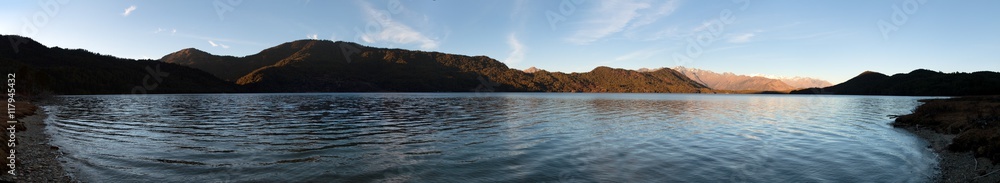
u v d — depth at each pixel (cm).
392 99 13450
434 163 1989
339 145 2597
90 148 2405
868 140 2836
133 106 7681
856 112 6619
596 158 2119
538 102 11119
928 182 1591
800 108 8200
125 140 2798
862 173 1752
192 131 3406
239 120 4600
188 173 1745
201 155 2189
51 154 2133
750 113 6306
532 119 4841
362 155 2211
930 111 4381
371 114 5759
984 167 1703
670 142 2738
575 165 1941
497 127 3806
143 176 1686
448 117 5166
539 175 1733
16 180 1509
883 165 1920
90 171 1767
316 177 1686
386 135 3148
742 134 3244
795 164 1952
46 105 7688
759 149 2416
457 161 2039
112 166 1875
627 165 1938
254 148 2458
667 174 1747
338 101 11319
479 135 3148
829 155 2198
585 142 2733
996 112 3334
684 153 2270
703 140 2845
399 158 2119
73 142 2664
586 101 12425
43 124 3919
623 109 7381
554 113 6069
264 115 5475
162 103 9175
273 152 2306
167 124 4050
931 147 2438
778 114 6050
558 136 3080
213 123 4194
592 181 1627
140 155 2175
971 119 3041
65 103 8656
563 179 1664
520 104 9556
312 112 6194
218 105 8500
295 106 8200
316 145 2592
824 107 8656
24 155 2014
